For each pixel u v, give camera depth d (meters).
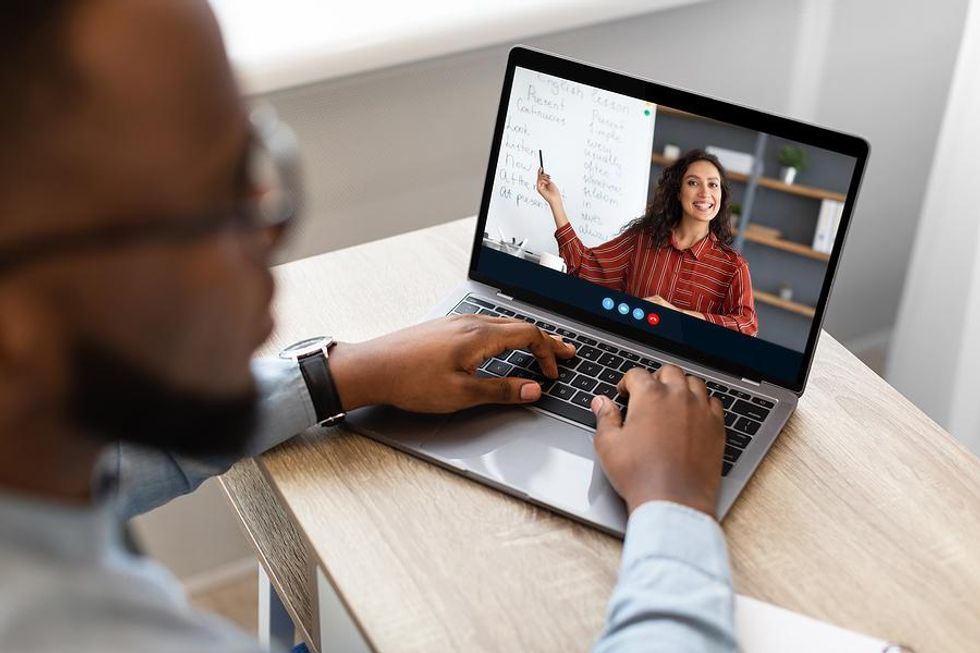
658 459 0.81
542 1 1.47
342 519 0.84
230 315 0.51
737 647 0.71
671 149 0.95
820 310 0.91
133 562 0.53
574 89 0.99
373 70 1.42
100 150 0.44
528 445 0.89
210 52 0.48
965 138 1.66
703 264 0.96
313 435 0.92
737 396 0.94
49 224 0.44
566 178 1.01
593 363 0.98
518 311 1.04
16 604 0.44
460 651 0.73
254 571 1.76
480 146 1.59
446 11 1.44
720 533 0.77
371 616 0.76
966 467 0.88
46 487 0.51
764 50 1.71
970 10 1.61
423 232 1.19
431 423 0.91
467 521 0.83
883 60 1.81
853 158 0.87
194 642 0.49
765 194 0.92
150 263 0.47
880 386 0.97
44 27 0.42
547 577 0.79
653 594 0.71
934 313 1.80
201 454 0.56
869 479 0.87
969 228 1.69
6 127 0.42
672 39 1.63
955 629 0.75
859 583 0.78
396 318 1.06
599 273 1.01
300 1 1.43
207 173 0.48
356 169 1.51
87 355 0.47
